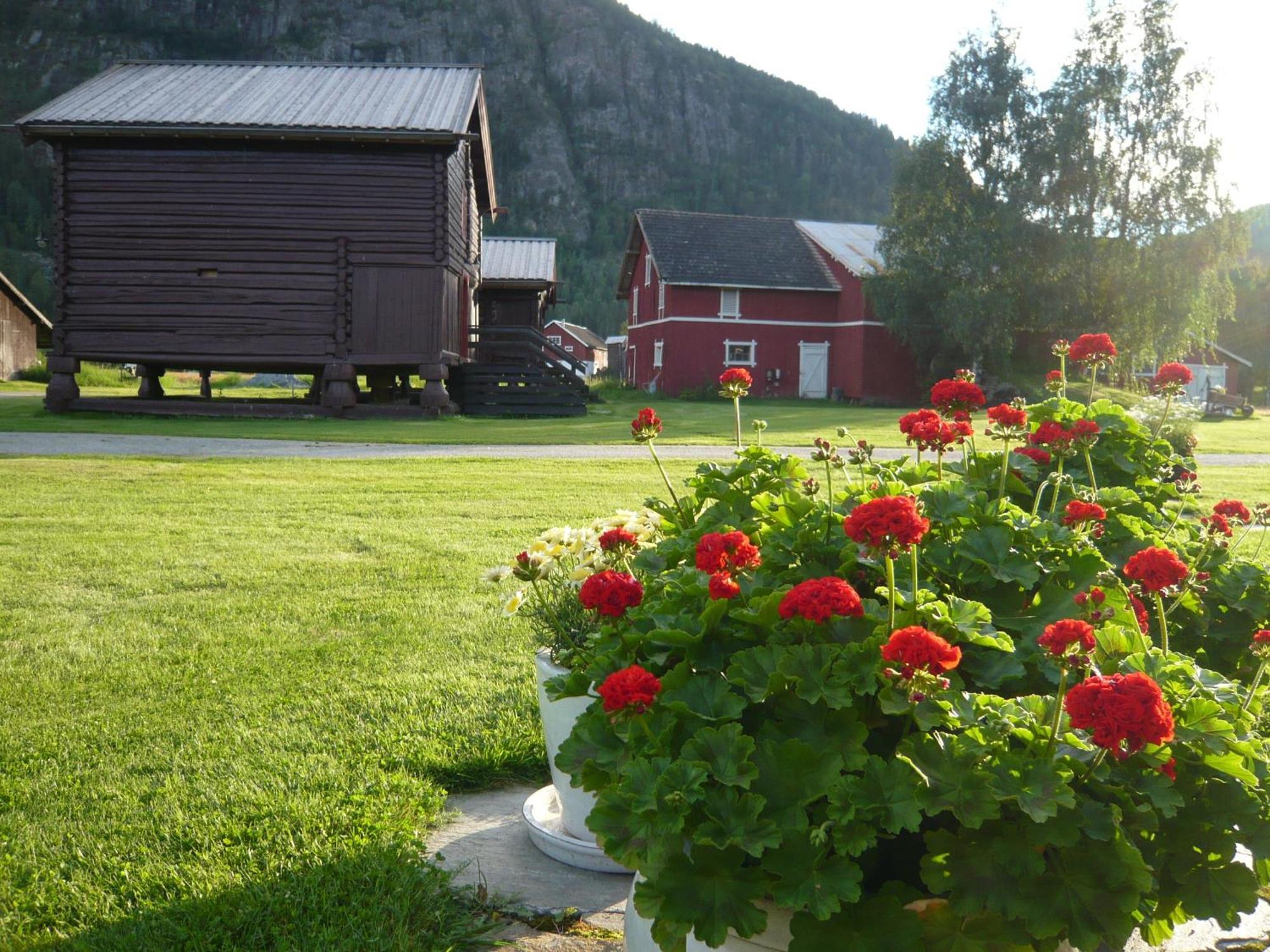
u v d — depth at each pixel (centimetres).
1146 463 414
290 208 2155
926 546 294
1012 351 3616
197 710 429
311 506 998
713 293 3722
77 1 17425
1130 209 3453
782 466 351
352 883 284
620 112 19075
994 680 245
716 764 213
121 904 277
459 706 430
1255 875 216
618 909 287
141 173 2139
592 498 1052
